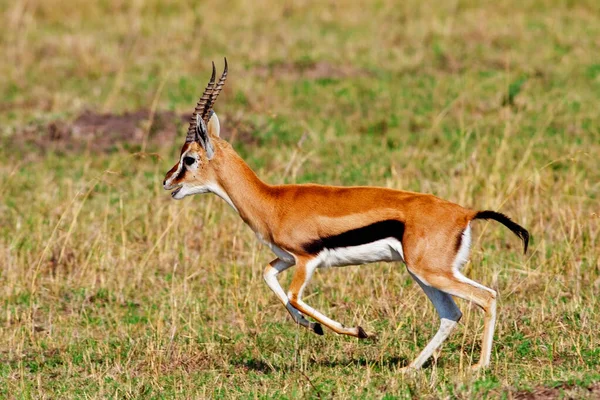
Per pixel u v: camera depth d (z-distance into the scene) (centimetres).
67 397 1991
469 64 4762
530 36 5156
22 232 3023
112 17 5988
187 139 2145
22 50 5288
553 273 2550
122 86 4669
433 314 2373
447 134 3872
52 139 3981
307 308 2014
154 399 1955
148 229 2994
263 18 5847
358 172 3459
